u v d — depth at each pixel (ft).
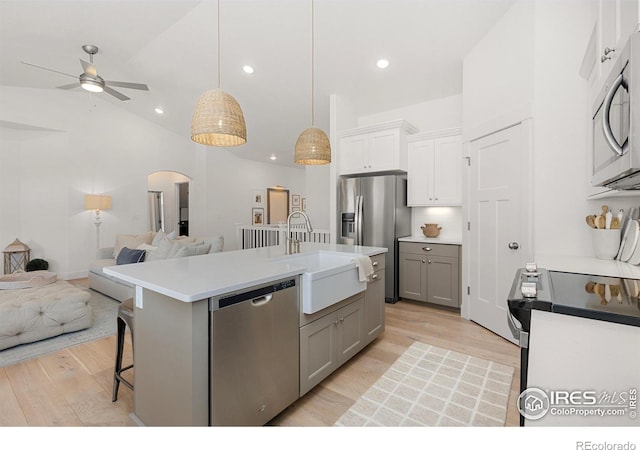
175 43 13.28
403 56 11.84
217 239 15.38
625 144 3.58
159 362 5.06
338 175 14.99
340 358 7.43
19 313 8.91
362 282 7.94
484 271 10.36
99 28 12.12
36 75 15.57
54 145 18.22
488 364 8.04
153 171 22.04
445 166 12.96
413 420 5.91
